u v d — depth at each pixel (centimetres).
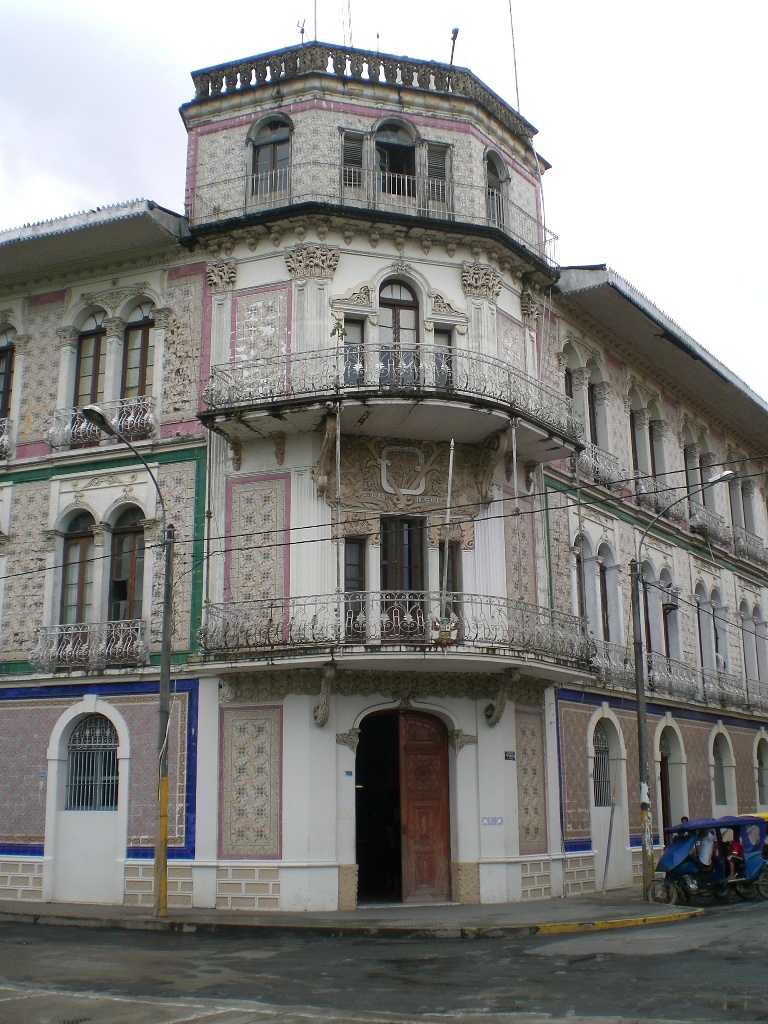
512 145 2491
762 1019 951
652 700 2752
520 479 2295
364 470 2086
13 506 2353
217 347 2219
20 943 1576
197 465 2191
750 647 3578
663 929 1648
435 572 2088
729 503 3625
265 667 1955
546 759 2216
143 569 2220
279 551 2061
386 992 1126
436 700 2042
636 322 2725
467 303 2248
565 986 1141
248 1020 981
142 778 2100
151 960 1385
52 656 2200
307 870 1908
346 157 2267
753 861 2091
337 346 2025
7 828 2184
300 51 2305
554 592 2345
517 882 2042
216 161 2327
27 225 2292
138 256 2347
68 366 2381
